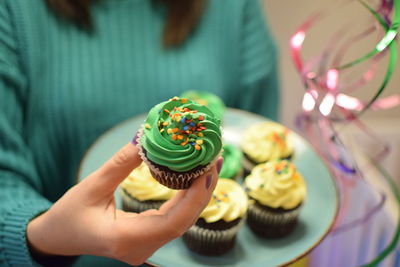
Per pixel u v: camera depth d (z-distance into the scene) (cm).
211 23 69
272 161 59
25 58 58
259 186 55
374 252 74
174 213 41
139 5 65
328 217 56
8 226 46
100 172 43
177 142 42
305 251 53
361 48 68
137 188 55
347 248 78
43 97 62
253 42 71
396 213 72
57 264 49
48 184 66
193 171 43
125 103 66
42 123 62
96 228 42
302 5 85
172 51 67
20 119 60
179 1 64
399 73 78
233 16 68
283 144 63
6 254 47
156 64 67
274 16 88
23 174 56
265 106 76
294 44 47
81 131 64
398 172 91
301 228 56
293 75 96
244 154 64
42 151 63
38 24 60
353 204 75
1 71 55
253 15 70
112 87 65
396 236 60
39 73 60
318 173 61
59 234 44
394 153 89
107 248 43
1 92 56
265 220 55
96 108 64
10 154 55
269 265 53
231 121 69
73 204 43
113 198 45
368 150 89
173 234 42
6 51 56
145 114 66
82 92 63
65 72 62
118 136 62
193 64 68
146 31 66
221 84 71
